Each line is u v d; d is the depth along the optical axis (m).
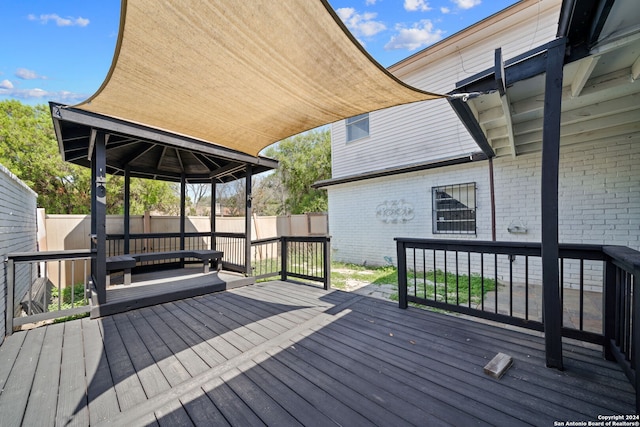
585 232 4.49
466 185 5.89
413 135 6.91
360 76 2.38
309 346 2.49
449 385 1.88
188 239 7.24
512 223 5.24
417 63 6.64
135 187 10.45
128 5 1.57
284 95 2.76
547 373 2.00
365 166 7.93
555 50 2.07
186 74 2.35
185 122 3.44
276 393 1.83
